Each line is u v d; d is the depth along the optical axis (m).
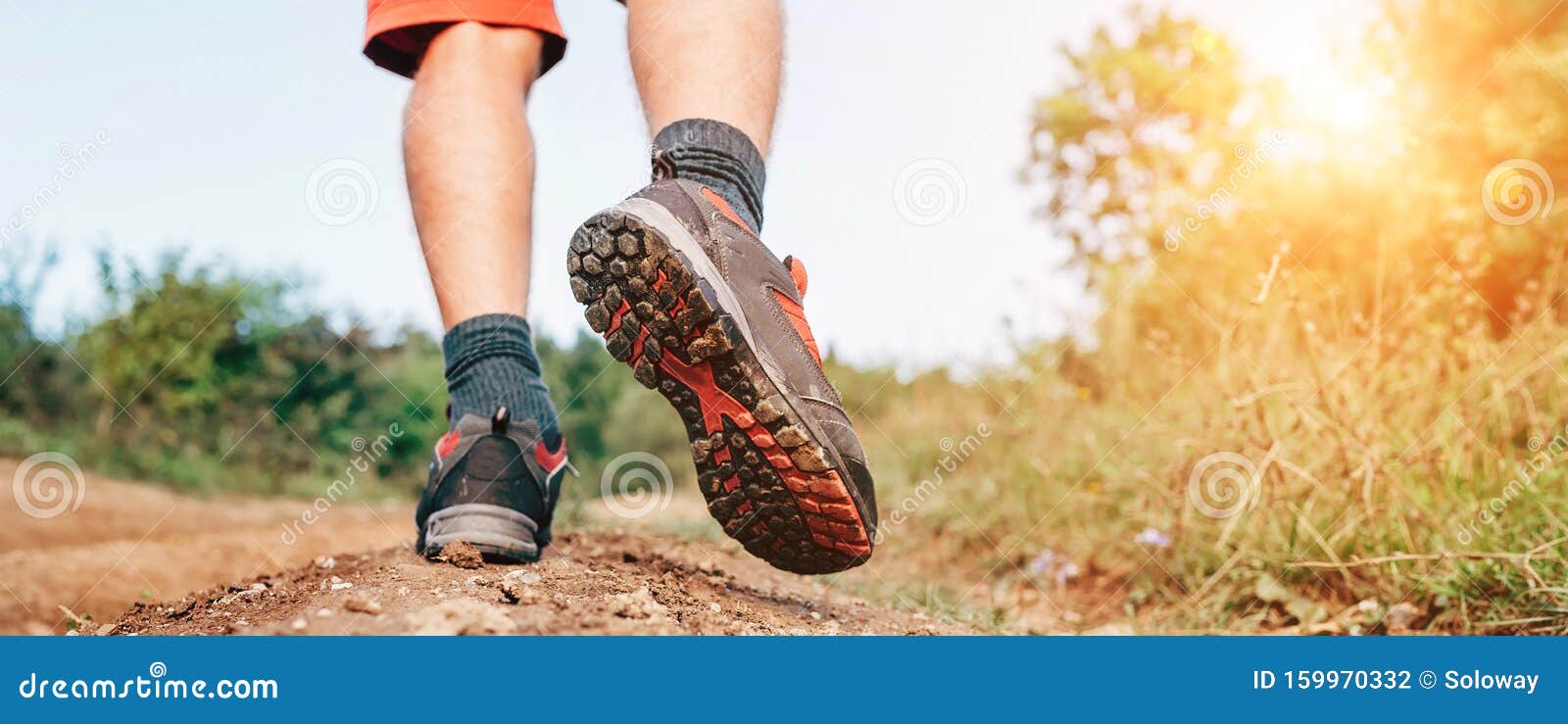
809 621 1.78
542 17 1.92
